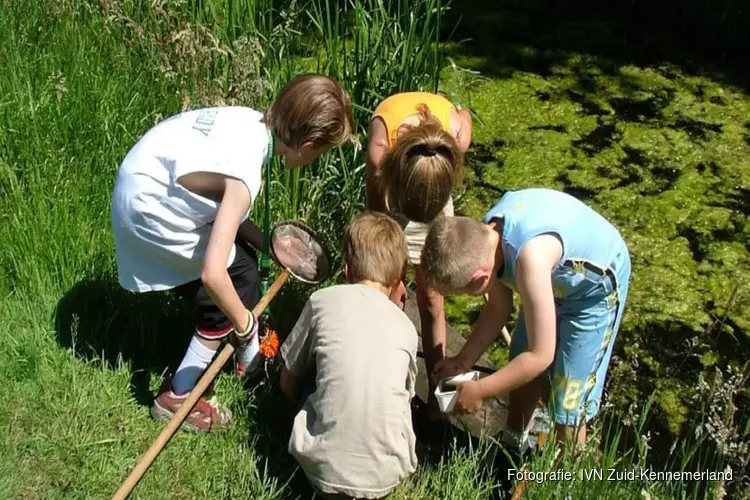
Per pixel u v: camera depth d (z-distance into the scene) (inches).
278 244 128.4
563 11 276.7
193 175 111.7
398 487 119.0
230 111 116.8
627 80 243.3
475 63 247.3
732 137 221.8
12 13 190.5
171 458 118.6
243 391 129.2
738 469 128.7
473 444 132.3
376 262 115.6
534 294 107.1
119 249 121.3
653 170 209.0
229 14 174.4
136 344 134.9
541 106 230.8
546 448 115.2
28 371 126.5
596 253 112.9
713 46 259.8
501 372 112.4
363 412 107.7
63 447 117.2
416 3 164.9
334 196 163.5
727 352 163.0
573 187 201.9
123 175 116.6
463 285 108.5
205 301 121.5
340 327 111.1
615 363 159.9
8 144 157.2
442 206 115.6
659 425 149.3
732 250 185.9
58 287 138.9
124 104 170.4
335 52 169.0
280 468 120.4
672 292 174.7
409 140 114.3
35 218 141.8
